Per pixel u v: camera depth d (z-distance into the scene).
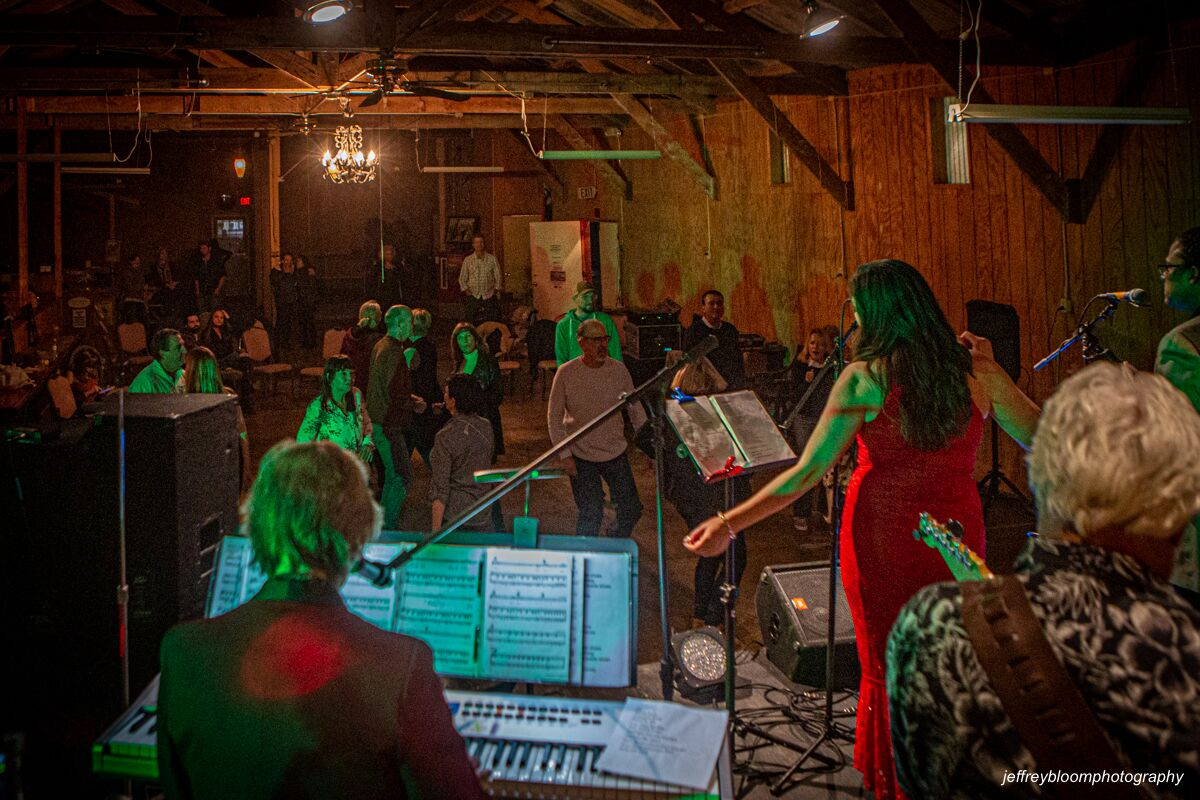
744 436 3.39
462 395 5.07
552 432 5.44
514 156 18.16
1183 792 1.02
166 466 3.18
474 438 5.10
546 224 15.30
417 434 7.06
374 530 1.76
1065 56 6.77
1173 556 1.13
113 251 17.75
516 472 2.52
